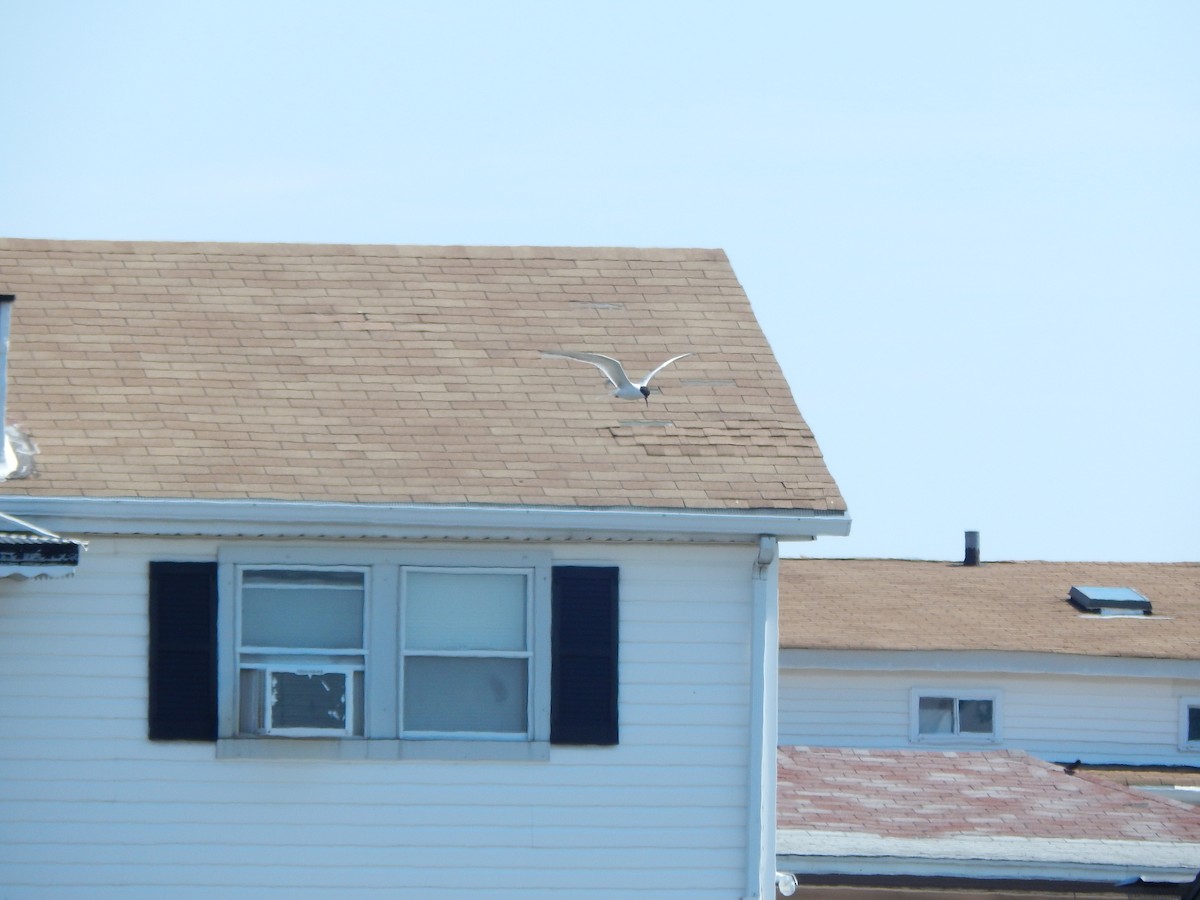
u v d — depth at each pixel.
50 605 44.59
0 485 44.00
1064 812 54.66
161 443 46.31
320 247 55.38
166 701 44.47
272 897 44.34
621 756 45.09
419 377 50.03
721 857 45.03
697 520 44.97
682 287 54.94
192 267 54.12
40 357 49.44
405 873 44.56
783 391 50.47
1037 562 102.06
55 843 44.16
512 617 45.53
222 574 44.81
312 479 45.31
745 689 45.41
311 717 44.91
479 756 44.78
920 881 48.69
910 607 91.25
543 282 54.66
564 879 44.75
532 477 46.03
